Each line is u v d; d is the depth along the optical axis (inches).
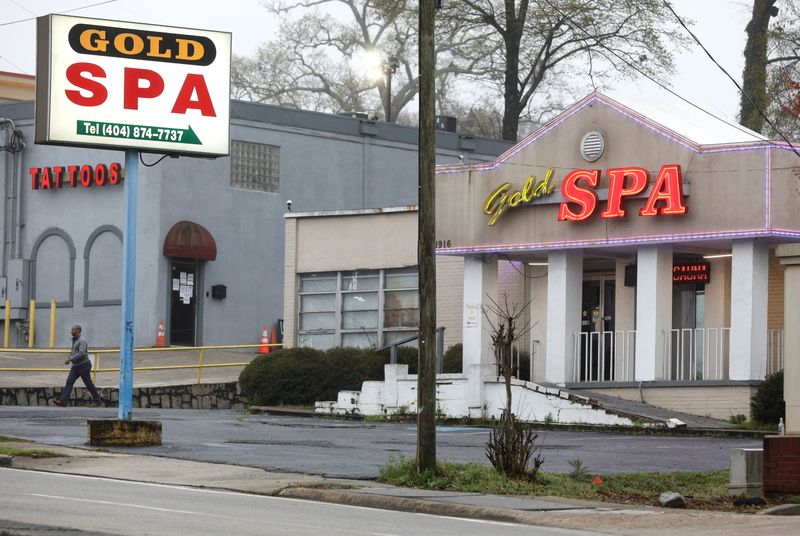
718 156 1390.3
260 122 2258.9
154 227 2146.9
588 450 1102.4
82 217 2234.3
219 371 1990.7
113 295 2194.9
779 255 1089.4
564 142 1508.4
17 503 690.8
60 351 1827.0
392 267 1797.5
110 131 1119.6
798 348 1079.0
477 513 730.8
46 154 2281.0
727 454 1067.9
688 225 1405.0
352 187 2356.1
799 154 1334.9
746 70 2154.3
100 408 1594.5
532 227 1529.3
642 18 2411.4
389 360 1641.2
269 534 594.9
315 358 1674.5
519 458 863.1
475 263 1587.1
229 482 851.4
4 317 2285.9
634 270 1571.1
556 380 1515.7
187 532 592.1
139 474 894.4
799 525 686.5
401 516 715.4
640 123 1449.3
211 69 1160.2
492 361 1588.3
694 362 1483.8
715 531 671.1
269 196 2266.2
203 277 2187.5
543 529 673.0
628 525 692.7
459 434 1277.1
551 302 1525.6
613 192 1450.5
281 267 2274.9
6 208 2298.2
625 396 1456.7
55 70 1109.1
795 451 789.9
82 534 569.9
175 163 2166.6
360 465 945.5
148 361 2025.1
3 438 1097.4
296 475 885.2
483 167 1571.1
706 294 1520.7
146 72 1136.2
